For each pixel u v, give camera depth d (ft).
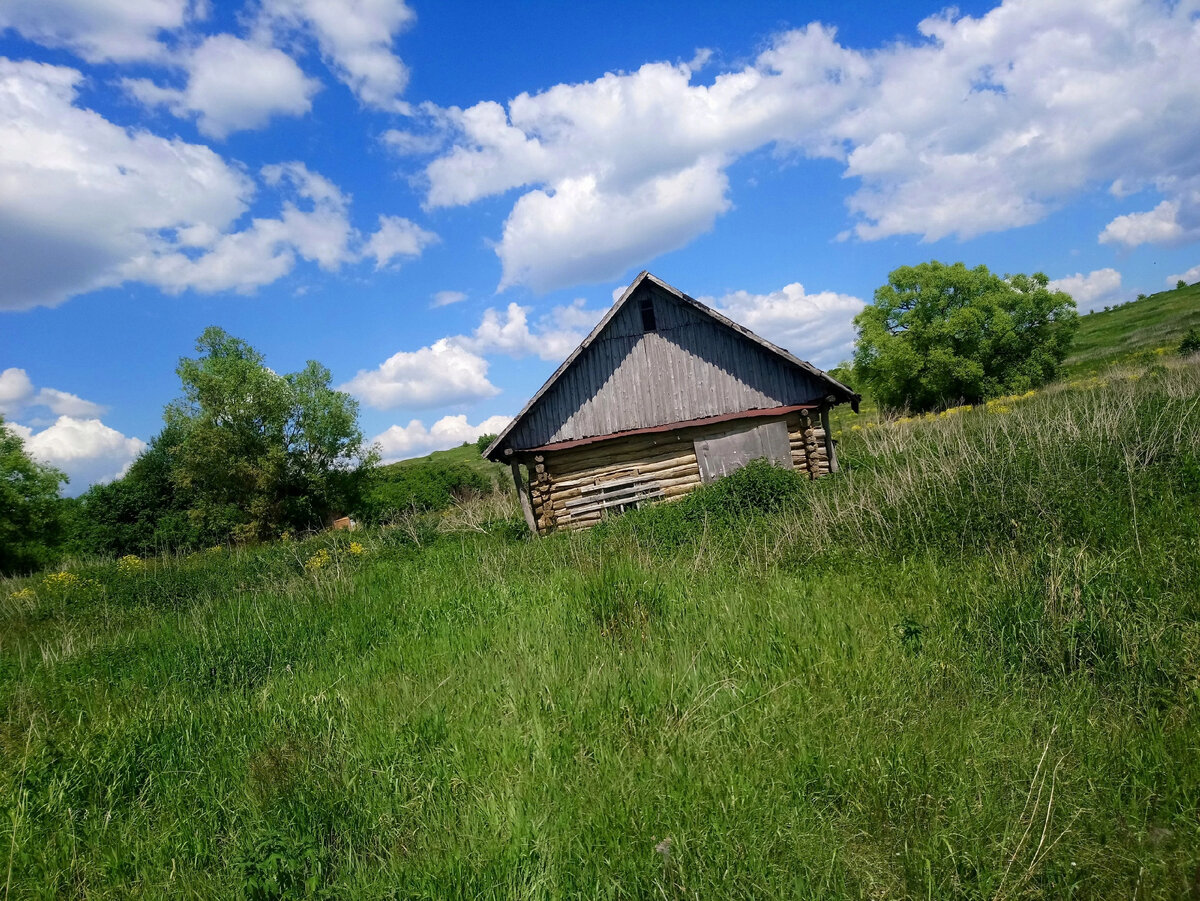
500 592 25.73
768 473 41.86
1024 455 29.32
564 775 12.50
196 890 10.74
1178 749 11.02
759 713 13.76
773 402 52.95
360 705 16.72
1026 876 8.92
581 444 51.96
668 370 53.31
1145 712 12.36
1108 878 9.07
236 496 107.65
